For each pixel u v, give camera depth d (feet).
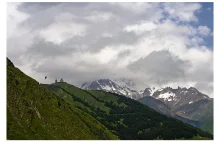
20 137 543.39
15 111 628.28
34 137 587.27
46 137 617.62
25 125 610.65
